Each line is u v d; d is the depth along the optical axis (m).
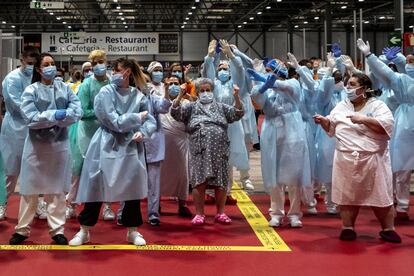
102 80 5.40
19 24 29.27
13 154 5.55
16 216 5.99
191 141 5.54
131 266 4.07
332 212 6.23
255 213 6.26
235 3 25.59
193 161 5.52
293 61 5.70
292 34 29.66
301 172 5.31
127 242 4.81
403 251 4.55
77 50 24.70
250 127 7.46
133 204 4.66
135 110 4.56
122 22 29.97
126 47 25.42
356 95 4.82
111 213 5.80
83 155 5.41
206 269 4.01
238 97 5.56
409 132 5.79
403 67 6.07
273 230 5.36
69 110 4.43
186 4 26.02
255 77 5.39
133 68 4.63
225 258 4.32
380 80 5.82
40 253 4.42
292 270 3.99
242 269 4.01
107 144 4.47
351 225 4.98
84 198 4.53
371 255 4.42
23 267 4.03
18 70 5.50
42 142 4.49
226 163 5.57
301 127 5.35
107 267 4.04
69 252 4.46
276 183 5.34
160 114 5.67
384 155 4.82
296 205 5.48
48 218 4.75
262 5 25.38
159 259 4.27
